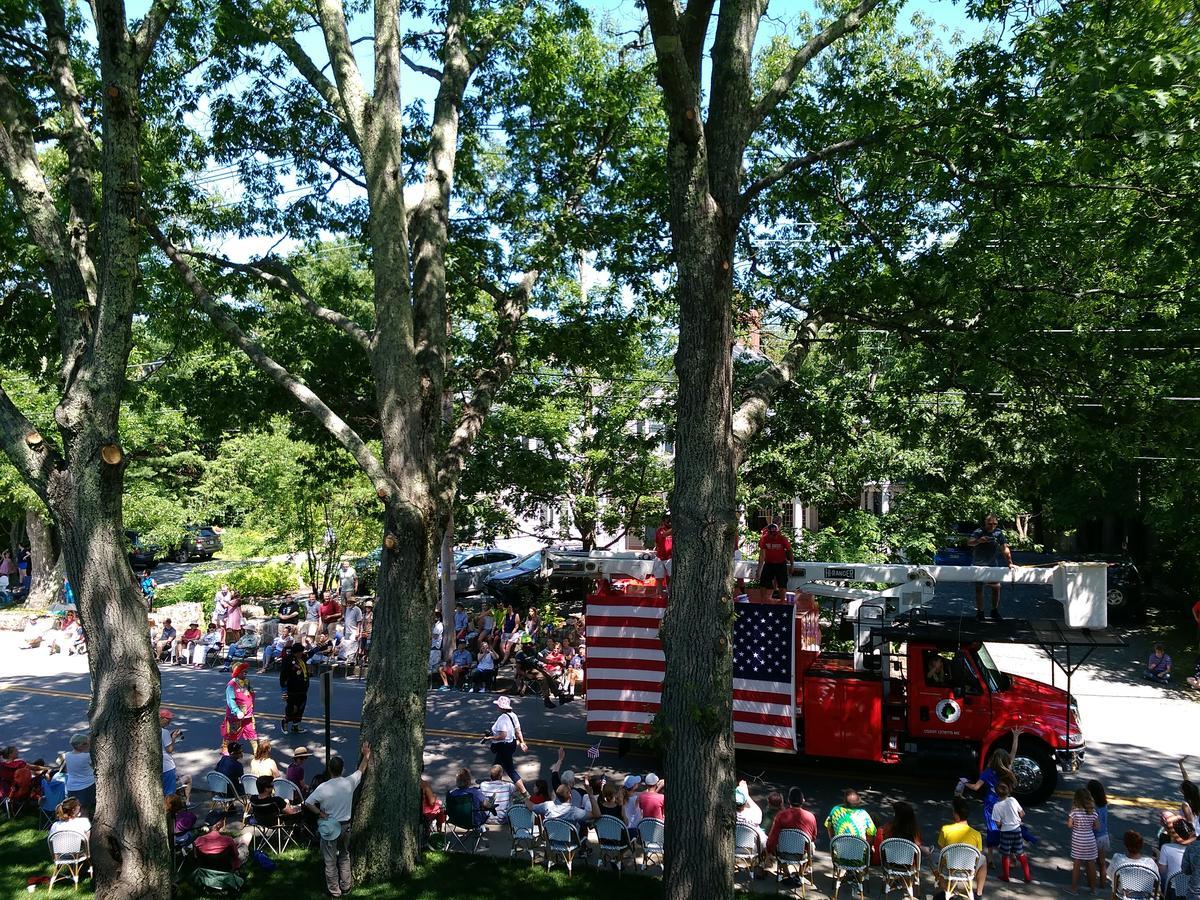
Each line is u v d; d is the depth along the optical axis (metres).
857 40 19.70
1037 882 11.54
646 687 15.31
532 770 15.62
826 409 19.44
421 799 12.19
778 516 24.69
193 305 16.67
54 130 13.70
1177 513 22.00
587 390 26.27
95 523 9.99
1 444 10.13
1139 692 19.86
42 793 13.81
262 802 12.38
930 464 21.89
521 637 21.42
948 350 14.46
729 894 8.96
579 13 15.84
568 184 17.78
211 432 19.28
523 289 15.73
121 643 10.00
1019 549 29.67
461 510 23.64
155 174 15.34
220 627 25.22
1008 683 14.72
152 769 10.12
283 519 30.72
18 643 27.12
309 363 18.22
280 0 13.73
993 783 12.16
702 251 9.31
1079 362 14.11
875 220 15.76
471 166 17.86
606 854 11.72
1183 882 9.77
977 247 14.01
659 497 26.80
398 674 11.54
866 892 11.28
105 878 9.85
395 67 12.27
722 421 9.41
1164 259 12.23
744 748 14.35
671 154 9.37
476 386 14.29
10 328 15.33
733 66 9.73
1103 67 10.10
